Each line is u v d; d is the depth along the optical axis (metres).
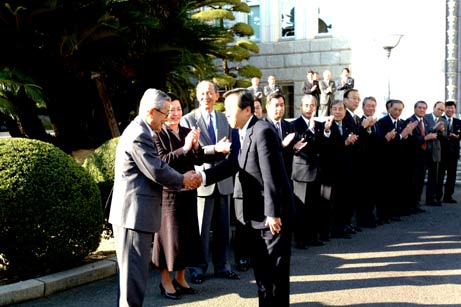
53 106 9.93
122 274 4.22
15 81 8.25
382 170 8.83
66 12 8.36
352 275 5.93
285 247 4.31
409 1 16.19
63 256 5.61
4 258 5.52
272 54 21.77
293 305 5.00
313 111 7.29
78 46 9.06
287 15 21.92
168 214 5.13
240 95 4.51
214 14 16.41
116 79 10.42
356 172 8.48
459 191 12.50
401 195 9.49
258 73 18.06
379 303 5.00
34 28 8.65
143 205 4.20
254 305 5.01
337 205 7.87
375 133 8.67
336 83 19.00
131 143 4.20
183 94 11.25
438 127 10.20
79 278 5.63
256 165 4.32
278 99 6.68
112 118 10.10
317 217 7.41
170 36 9.75
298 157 7.17
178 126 5.58
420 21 16.11
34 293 5.23
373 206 8.68
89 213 5.79
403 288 5.44
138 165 4.18
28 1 8.10
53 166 5.65
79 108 10.23
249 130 4.40
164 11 9.82
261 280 4.36
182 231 5.15
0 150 5.52
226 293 5.38
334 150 7.64
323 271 6.10
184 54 9.92
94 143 10.55
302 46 21.20
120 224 4.20
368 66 16.72
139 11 8.95
